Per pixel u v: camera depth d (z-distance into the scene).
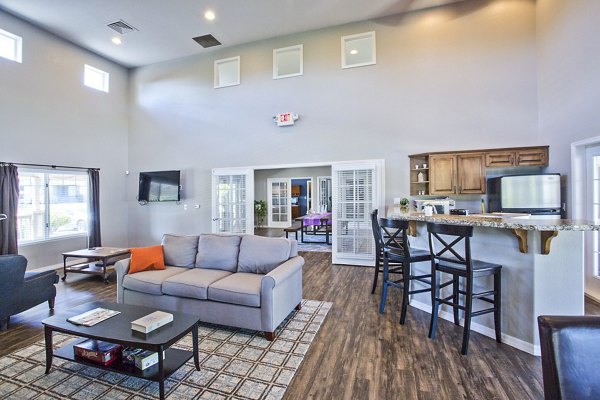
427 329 2.87
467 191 4.83
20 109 5.18
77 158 6.11
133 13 5.07
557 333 1.07
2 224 4.80
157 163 7.04
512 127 4.80
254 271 3.34
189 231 6.79
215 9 5.02
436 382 2.07
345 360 2.36
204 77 6.64
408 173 5.28
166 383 2.09
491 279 2.69
